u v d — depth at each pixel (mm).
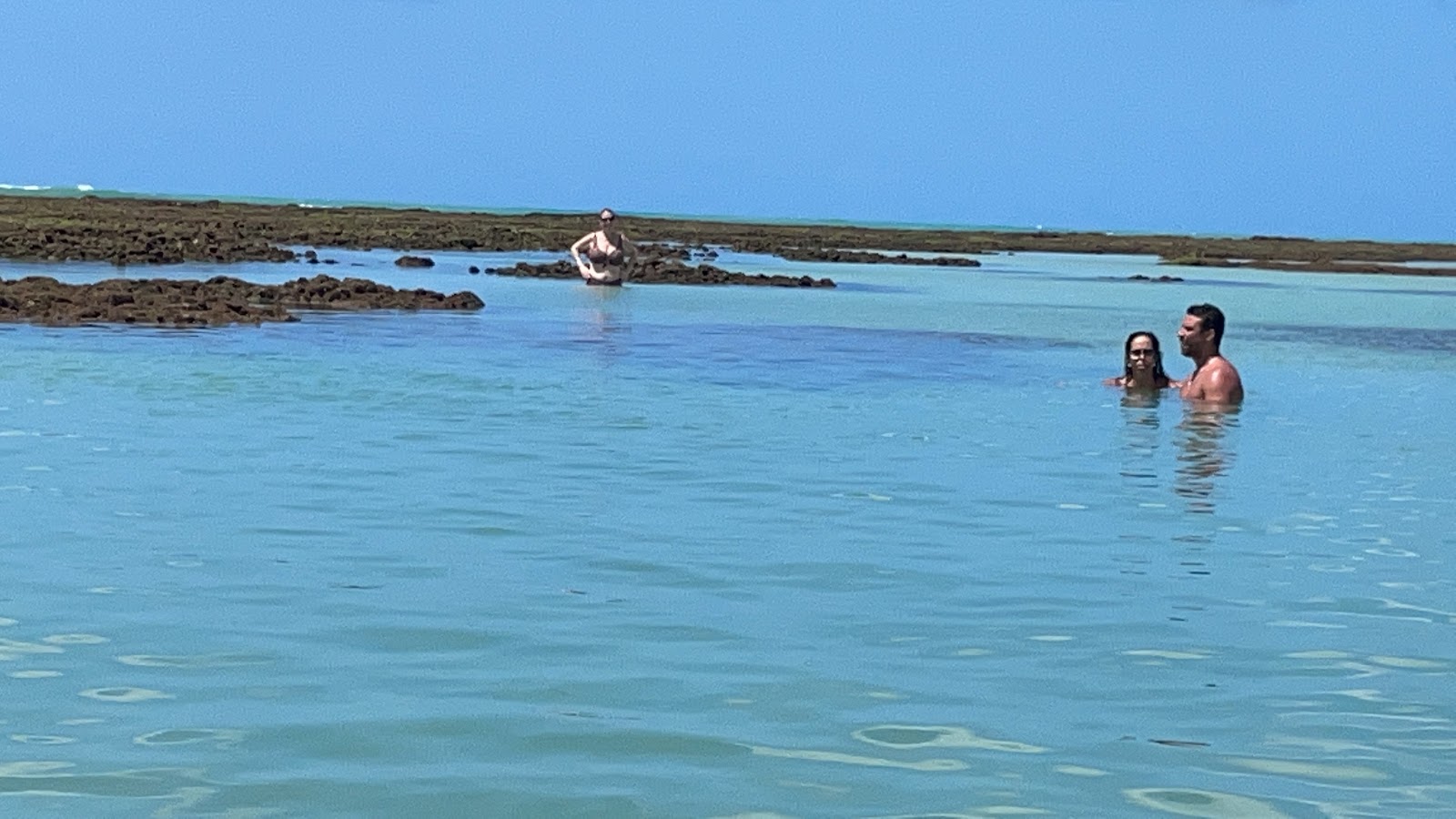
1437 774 6633
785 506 12422
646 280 44812
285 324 27031
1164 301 45000
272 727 6906
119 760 6453
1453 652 8594
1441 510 13000
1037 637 8711
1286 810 6199
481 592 9383
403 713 7133
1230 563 10742
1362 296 52031
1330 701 7645
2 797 6004
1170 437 17125
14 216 69438
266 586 9414
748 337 27906
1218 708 7484
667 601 9312
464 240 68438
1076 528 11867
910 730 7070
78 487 12336
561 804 6094
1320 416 19328
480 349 24047
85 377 18953
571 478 13422
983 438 16609
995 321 34250
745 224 154375
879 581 9961
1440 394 22047
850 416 17984
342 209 121625
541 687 7574
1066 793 6328
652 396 19234
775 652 8289
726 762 6602
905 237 115875
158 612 8766
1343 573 10516
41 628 8406
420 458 14203
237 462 13664
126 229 61000
